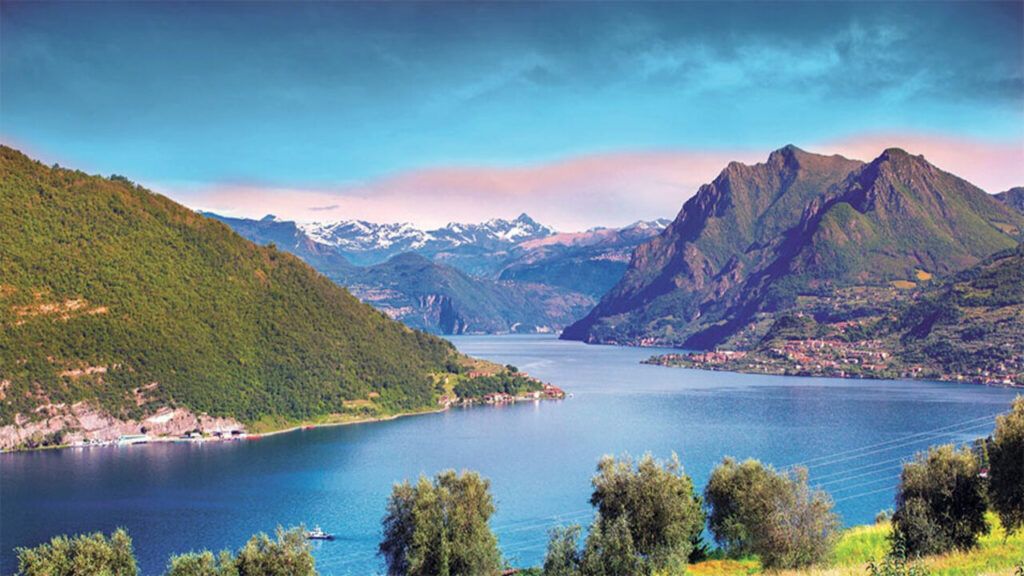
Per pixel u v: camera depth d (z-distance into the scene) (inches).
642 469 4160.9
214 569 3875.5
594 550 3809.1
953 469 3713.1
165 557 6648.6
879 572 2226.9
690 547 4128.9
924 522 3599.9
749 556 4495.6
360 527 7519.7
